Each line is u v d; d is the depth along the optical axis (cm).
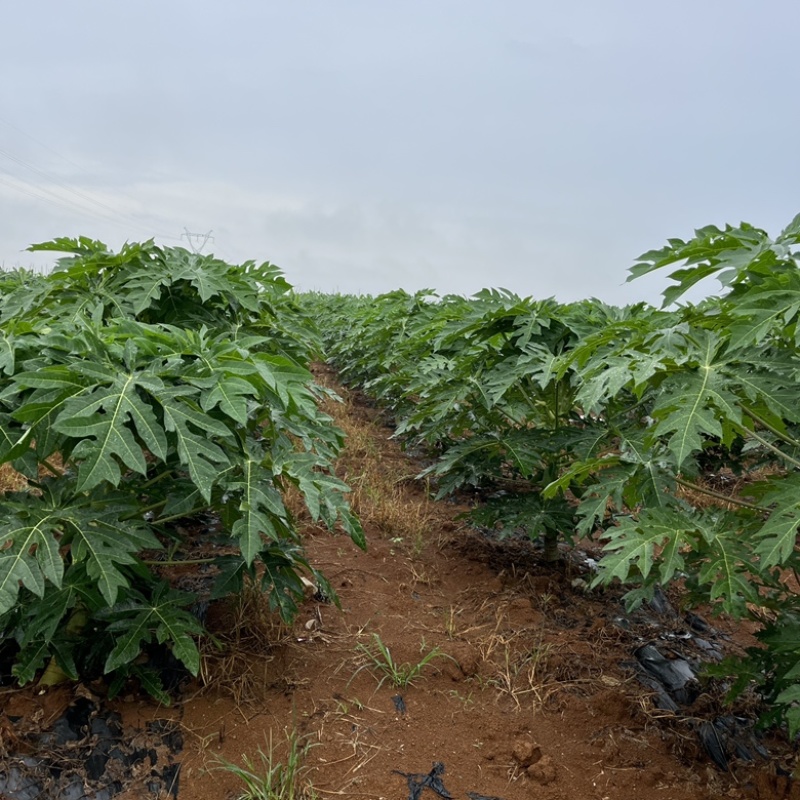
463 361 471
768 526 240
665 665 363
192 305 424
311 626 363
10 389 244
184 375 261
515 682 336
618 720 315
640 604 430
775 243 262
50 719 275
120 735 275
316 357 592
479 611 402
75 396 239
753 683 349
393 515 511
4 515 257
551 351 431
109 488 299
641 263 314
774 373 256
